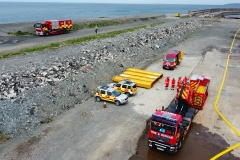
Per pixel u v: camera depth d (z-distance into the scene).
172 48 47.09
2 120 18.02
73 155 15.48
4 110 18.66
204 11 165.50
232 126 19.39
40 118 19.53
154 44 45.00
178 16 109.94
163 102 23.58
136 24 75.25
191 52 44.34
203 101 21.44
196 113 21.45
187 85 19.56
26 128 18.28
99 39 43.38
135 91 25.09
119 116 20.67
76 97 23.36
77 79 25.66
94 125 19.14
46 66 26.75
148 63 36.78
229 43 52.56
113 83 26.27
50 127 18.67
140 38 45.25
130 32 51.69
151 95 25.23
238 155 15.87
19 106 19.52
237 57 41.28
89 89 25.44
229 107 22.69
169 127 14.58
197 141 17.39
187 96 18.75
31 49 35.88
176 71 33.41
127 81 25.86
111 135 17.83
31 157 15.17
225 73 32.78
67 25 55.31
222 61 38.69
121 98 22.47
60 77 24.88
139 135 17.91
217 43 52.47
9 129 17.69
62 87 23.53
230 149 16.48
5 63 28.14
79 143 16.75
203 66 35.88
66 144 16.61
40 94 21.55
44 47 37.31
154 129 15.12
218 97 24.89
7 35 51.25
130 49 39.25
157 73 30.75
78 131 18.23
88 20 77.88
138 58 37.81
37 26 51.31
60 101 21.97
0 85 21.23
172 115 15.13
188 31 64.88
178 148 15.90
